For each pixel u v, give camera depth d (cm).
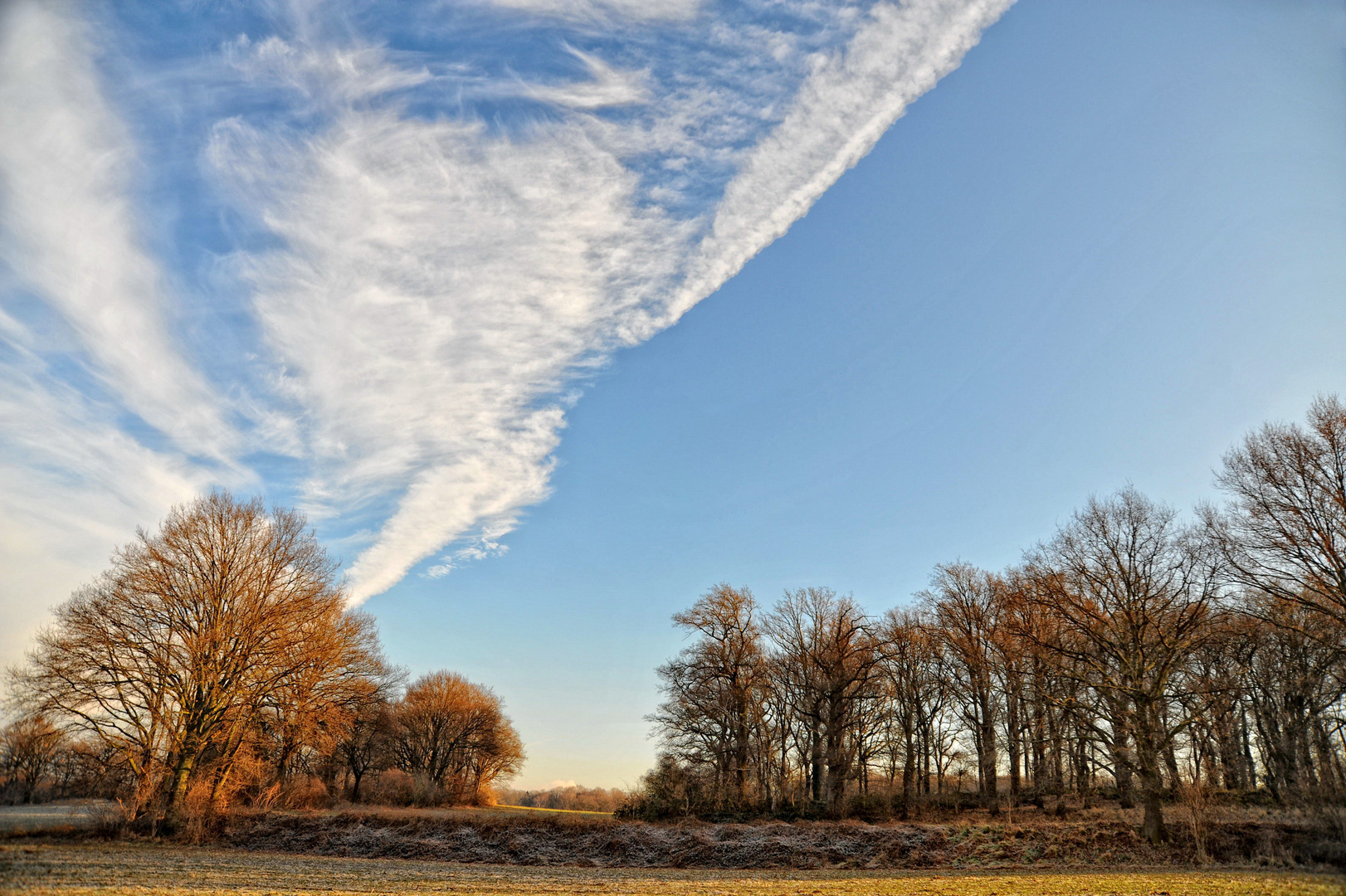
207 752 4506
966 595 5612
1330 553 3766
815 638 6022
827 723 5591
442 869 3691
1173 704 4084
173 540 4431
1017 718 5288
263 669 4412
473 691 8925
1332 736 3872
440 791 7169
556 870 3869
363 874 3294
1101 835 3906
